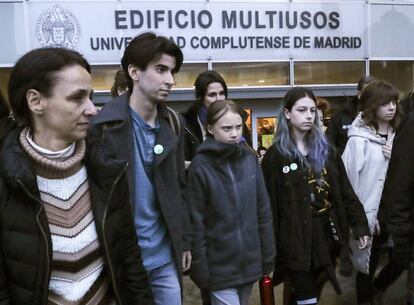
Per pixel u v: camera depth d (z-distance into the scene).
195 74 8.73
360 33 9.34
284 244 3.00
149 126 2.27
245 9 8.81
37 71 1.46
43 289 1.45
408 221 2.80
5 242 1.43
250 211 2.81
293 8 9.00
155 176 2.25
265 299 3.02
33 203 1.44
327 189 3.06
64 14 8.23
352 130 3.66
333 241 3.09
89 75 1.56
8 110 1.64
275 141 3.10
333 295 4.20
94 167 1.61
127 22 8.43
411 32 9.59
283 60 9.05
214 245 2.76
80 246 1.56
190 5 8.60
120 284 1.69
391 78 9.59
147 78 2.20
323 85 9.16
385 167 3.51
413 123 2.72
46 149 1.52
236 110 2.76
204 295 3.29
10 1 8.09
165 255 2.35
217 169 2.74
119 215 1.67
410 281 3.03
